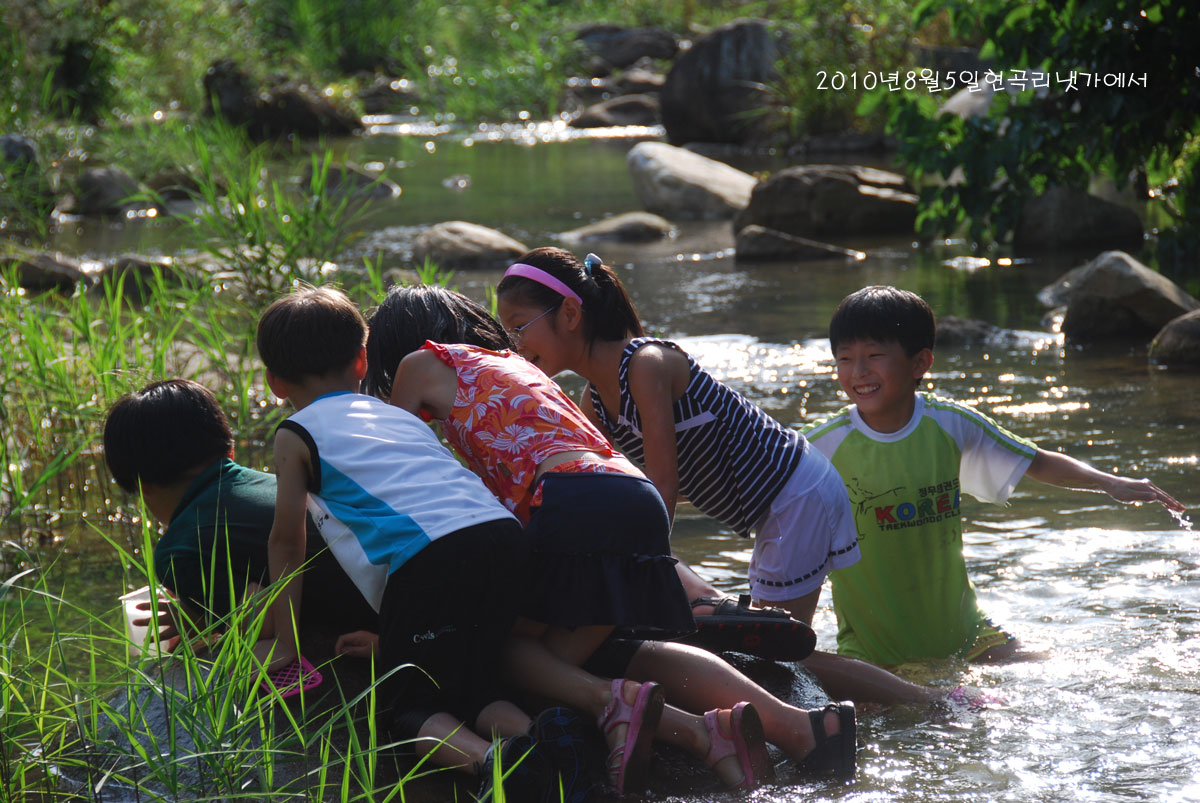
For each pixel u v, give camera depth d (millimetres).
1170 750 6262
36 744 6352
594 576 6168
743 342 15961
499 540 6012
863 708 6961
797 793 5879
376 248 22484
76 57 34750
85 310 12250
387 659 6113
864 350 7547
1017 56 19047
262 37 47125
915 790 5895
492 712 6055
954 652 7703
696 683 6355
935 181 25375
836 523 7414
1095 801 5727
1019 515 10070
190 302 12953
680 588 6383
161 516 7355
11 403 11727
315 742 6176
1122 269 15562
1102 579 8727
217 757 5715
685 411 7281
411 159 35781
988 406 12883
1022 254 21609
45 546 9617
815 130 35594
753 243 21938
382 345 7016
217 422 7207
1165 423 12078
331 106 41562
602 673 6520
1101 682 7141
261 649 6566
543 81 47000
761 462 7324
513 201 28375
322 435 6324
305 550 6711
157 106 39281
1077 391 13344
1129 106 18453
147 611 7691
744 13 51781
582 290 7309
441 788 5871
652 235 24172
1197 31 18031
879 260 21594
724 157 35000
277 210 15336
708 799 5832
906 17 34594
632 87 48094
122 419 7031
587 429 6566
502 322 7406
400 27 51938
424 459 6289
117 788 5902
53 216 26094
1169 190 22672
